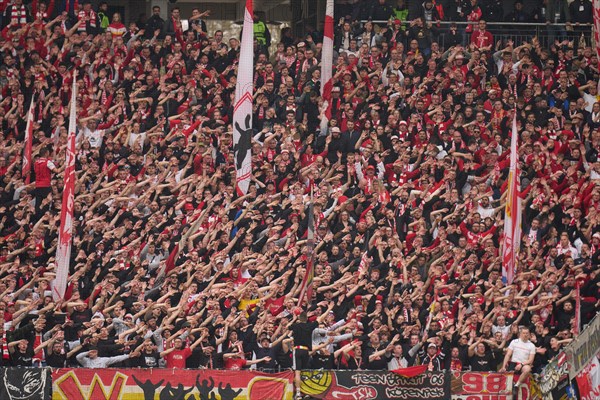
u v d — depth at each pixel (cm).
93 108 6016
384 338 4694
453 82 6256
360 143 5862
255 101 6131
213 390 4419
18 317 4653
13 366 4466
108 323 4691
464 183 5762
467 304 4938
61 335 4528
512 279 5153
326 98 6053
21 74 6209
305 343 4666
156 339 4619
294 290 4959
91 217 5394
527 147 5922
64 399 4359
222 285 4912
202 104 6116
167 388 4403
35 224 5369
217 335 4653
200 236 5309
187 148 5778
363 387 4478
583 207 5672
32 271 4994
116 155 5772
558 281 5034
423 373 4503
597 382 4291
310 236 4791
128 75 6166
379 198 5525
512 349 4659
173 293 4866
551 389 4466
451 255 5203
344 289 4888
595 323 4312
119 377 4394
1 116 5984
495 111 6153
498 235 5406
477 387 4522
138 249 5153
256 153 5825
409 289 4969
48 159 5612
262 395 4438
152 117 6019
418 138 5922
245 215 5400
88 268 5050
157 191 5566
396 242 5238
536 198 5697
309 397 4453
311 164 5697
